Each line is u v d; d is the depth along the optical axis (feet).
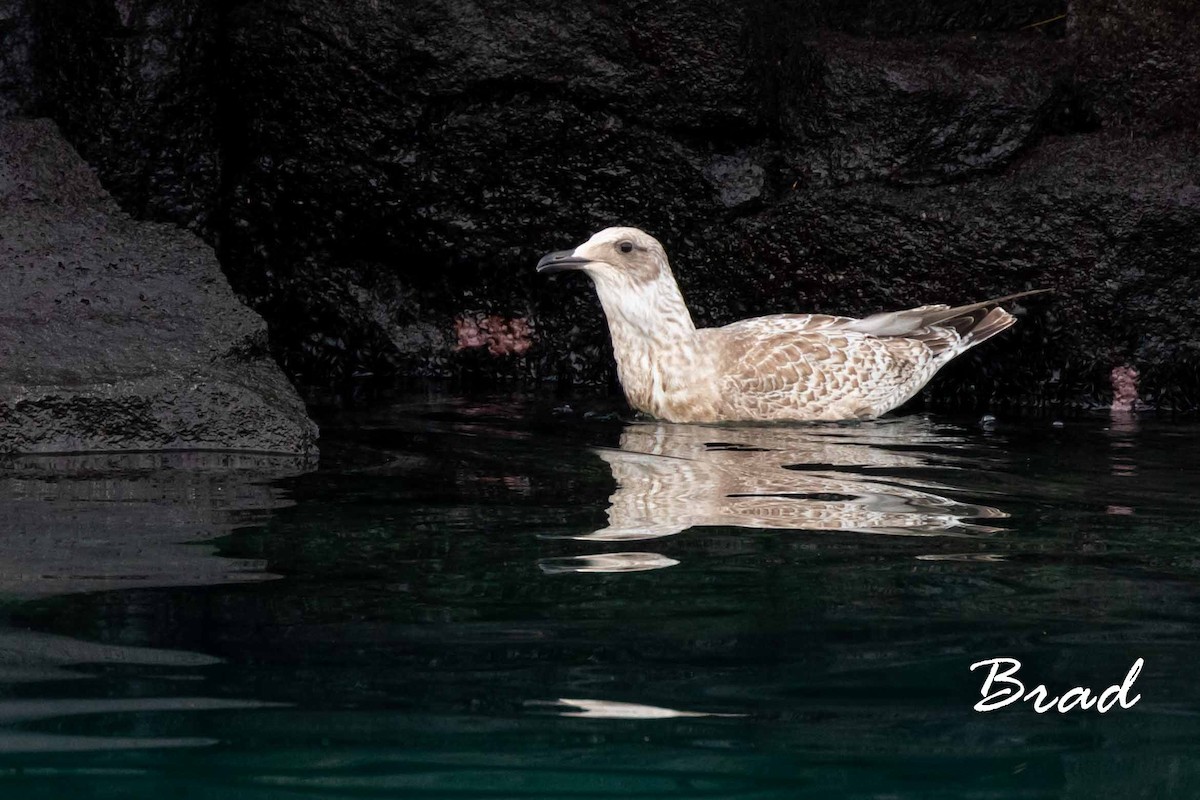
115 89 41.68
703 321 44.14
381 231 44.68
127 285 35.65
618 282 37.37
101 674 17.39
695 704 16.72
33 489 27.32
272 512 25.70
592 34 41.78
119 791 14.38
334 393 41.70
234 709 16.42
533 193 43.80
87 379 31.86
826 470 30.09
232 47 42.75
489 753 15.31
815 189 42.57
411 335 45.78
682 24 41.37
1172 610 20.39
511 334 45.47
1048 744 15.87
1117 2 42.68
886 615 19.94
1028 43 43.52
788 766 15.08
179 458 30.78
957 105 41.93
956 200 41.83
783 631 19.19
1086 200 40.88
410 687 17.08
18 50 41.91
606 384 44.80
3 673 17.37
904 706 16.81
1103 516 26.12
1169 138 42.11
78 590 20.59
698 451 32.27
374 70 42.24
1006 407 41.37
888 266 42.24
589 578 21.43
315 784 14.55
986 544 23.90
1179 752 15.72
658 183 43.32
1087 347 41.86
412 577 21.43
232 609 19.83
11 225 36.55
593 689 17.10
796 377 37.19
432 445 32.94
